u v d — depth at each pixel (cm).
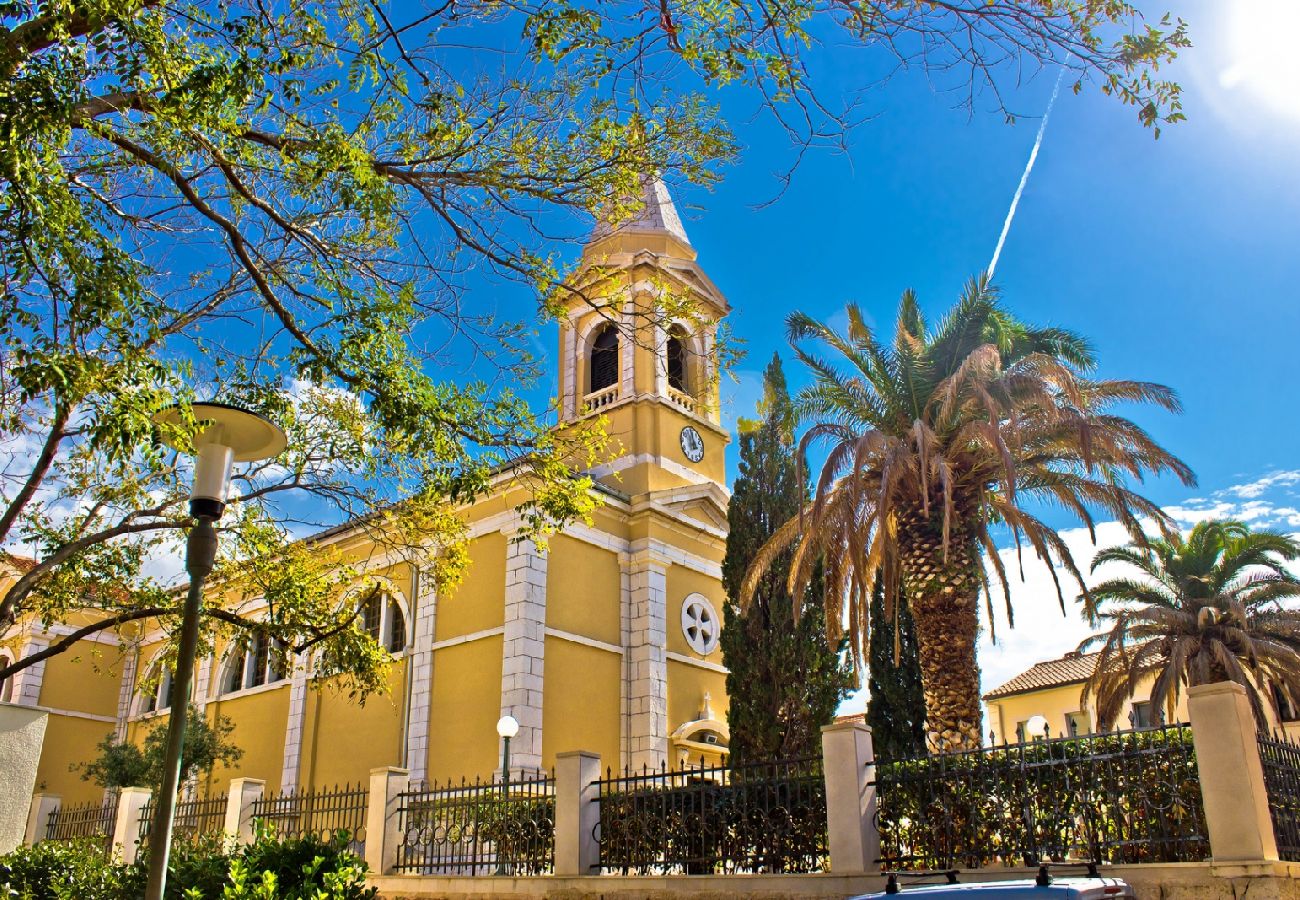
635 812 1266
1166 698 2848
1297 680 2733
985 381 1591
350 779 2506
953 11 791
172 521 1323
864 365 1836
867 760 1096
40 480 1126
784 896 1057
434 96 959
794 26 831
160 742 2486
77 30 792
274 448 844
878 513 1581
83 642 3431
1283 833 915
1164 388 1730
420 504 1363
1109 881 548
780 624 2136
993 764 1042
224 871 1017
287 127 1000
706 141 1058
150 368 800
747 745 2070
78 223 796
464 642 2389
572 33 870
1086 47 779
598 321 3011
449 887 1360
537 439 1202
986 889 538
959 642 1598
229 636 1556
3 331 796
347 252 1118
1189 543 2992
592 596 2491
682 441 2859
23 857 1252
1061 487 1736
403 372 1092
